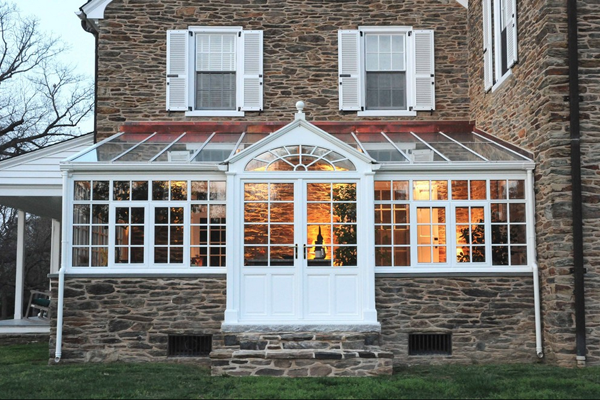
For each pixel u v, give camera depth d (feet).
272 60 48.88
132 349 36.91
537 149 37.50
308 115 48.49
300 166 37.27
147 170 37.52
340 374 32.32
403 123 47.98
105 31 48.39
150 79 48.29
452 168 37.86
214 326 37.06
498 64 43.39
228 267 36.22
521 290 37.45
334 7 49.37
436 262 37.81
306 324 35.14
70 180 37.40
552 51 35.96
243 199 36.96
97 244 37.42
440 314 37.32
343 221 36.99
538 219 37.47
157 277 37.17
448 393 27.78
